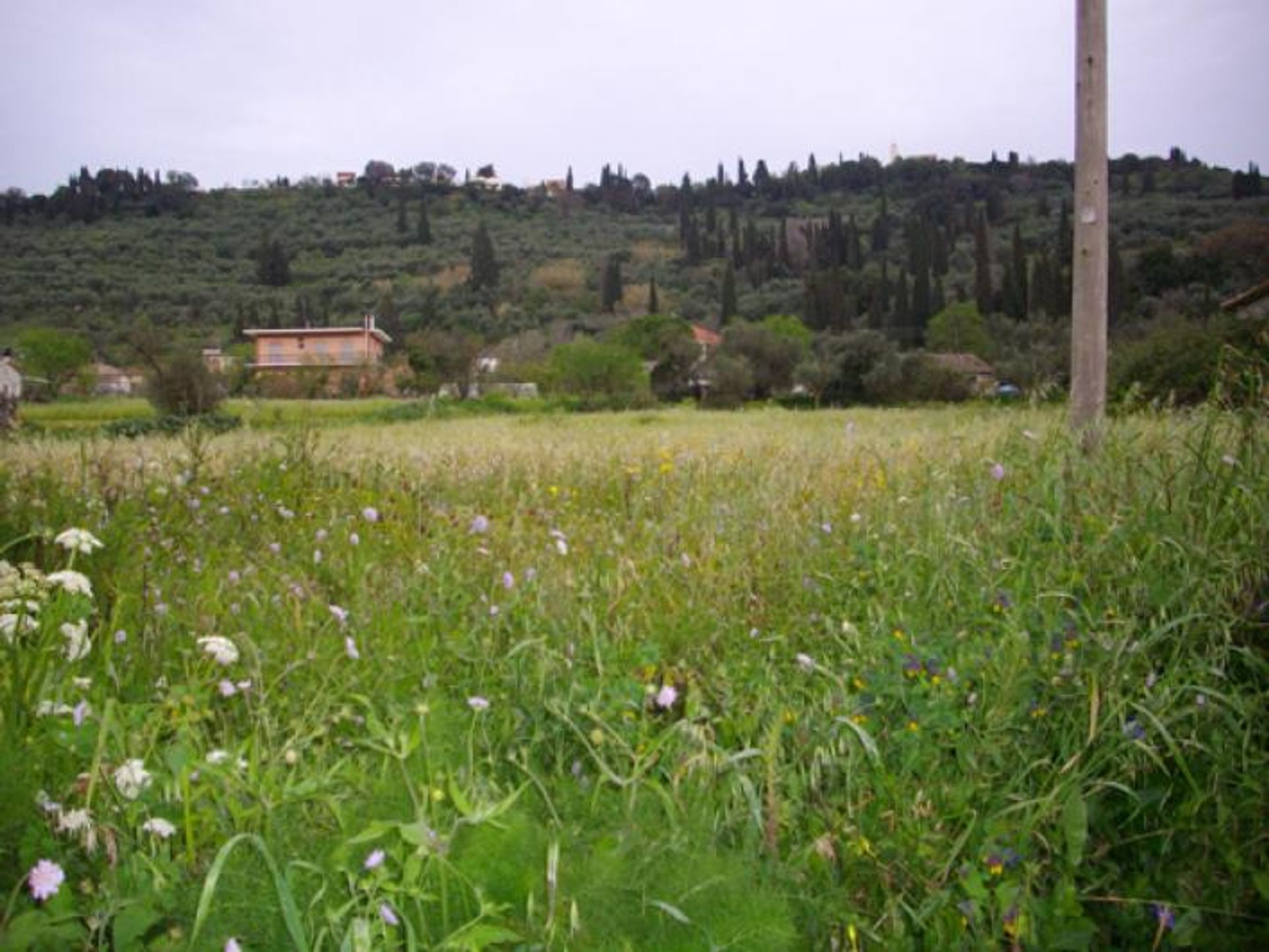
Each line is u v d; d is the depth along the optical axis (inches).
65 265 6343.5
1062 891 95.3
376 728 98.2
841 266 6269.7
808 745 115.7
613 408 1994.3
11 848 77.5
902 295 4328.3
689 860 88.8
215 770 91.2
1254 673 127.2
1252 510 156.8
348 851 83.0
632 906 82.7
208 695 112.0
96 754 84.3
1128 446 198.2
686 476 270.1
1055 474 184.1
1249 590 143.6
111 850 79.5
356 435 566.6
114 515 207.8
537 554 181.2
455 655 133.8
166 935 75.2
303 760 106.7
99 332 4436.5
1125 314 2578.7
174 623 137.7
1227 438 183.8
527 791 102.3
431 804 89.4
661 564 177.8
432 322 4881.9
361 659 129.3
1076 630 134.6
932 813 105.2
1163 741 116.3
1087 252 291.6
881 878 98.3
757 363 2305.6
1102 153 292.5
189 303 5664.4
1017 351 2461.9
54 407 1979.6
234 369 2361.0
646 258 7165.4
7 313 5022.1
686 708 126.1
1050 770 114.3
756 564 179.0
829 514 203.8
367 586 162.2
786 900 89.0
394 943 76.0
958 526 178.1
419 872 80.7
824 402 2058.3
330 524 213.5
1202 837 101.9
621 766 109.0
